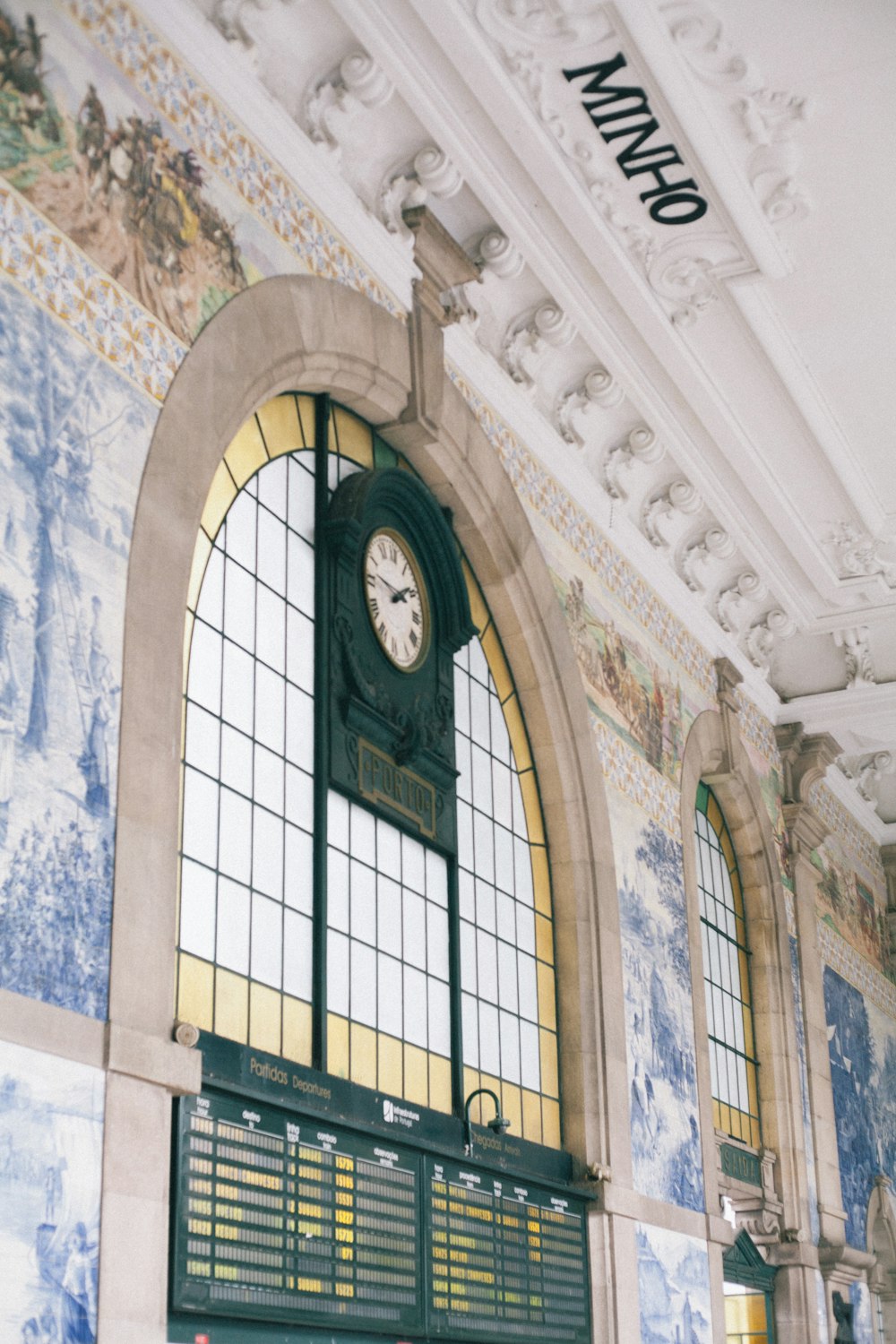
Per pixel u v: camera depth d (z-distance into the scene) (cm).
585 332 1417
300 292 1077
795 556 1777
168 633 877
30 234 827
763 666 1936
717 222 1315
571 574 1464
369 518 1177
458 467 1280
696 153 1236
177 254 954
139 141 934
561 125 1219
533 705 1386
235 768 980
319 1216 944
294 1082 955
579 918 1367
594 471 1560
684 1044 1529
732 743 1788
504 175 1259
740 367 1499
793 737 1989
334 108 1137
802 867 1984
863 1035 2183
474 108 1199
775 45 1148
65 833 774
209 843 940
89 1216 744
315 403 1155
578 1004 1345
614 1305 1264
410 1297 1021
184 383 929
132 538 861
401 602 1210
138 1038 791
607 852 1405
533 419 1423
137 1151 783
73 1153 741
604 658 1504
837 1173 1917
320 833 1045
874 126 1222
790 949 1900
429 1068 1135
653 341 1439
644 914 1488
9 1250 694
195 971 905
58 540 803
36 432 802
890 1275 2062
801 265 1375
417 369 1224
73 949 768
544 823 1391
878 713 1950
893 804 2417
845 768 2238
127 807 819
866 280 1391
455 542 1266
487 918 1270
